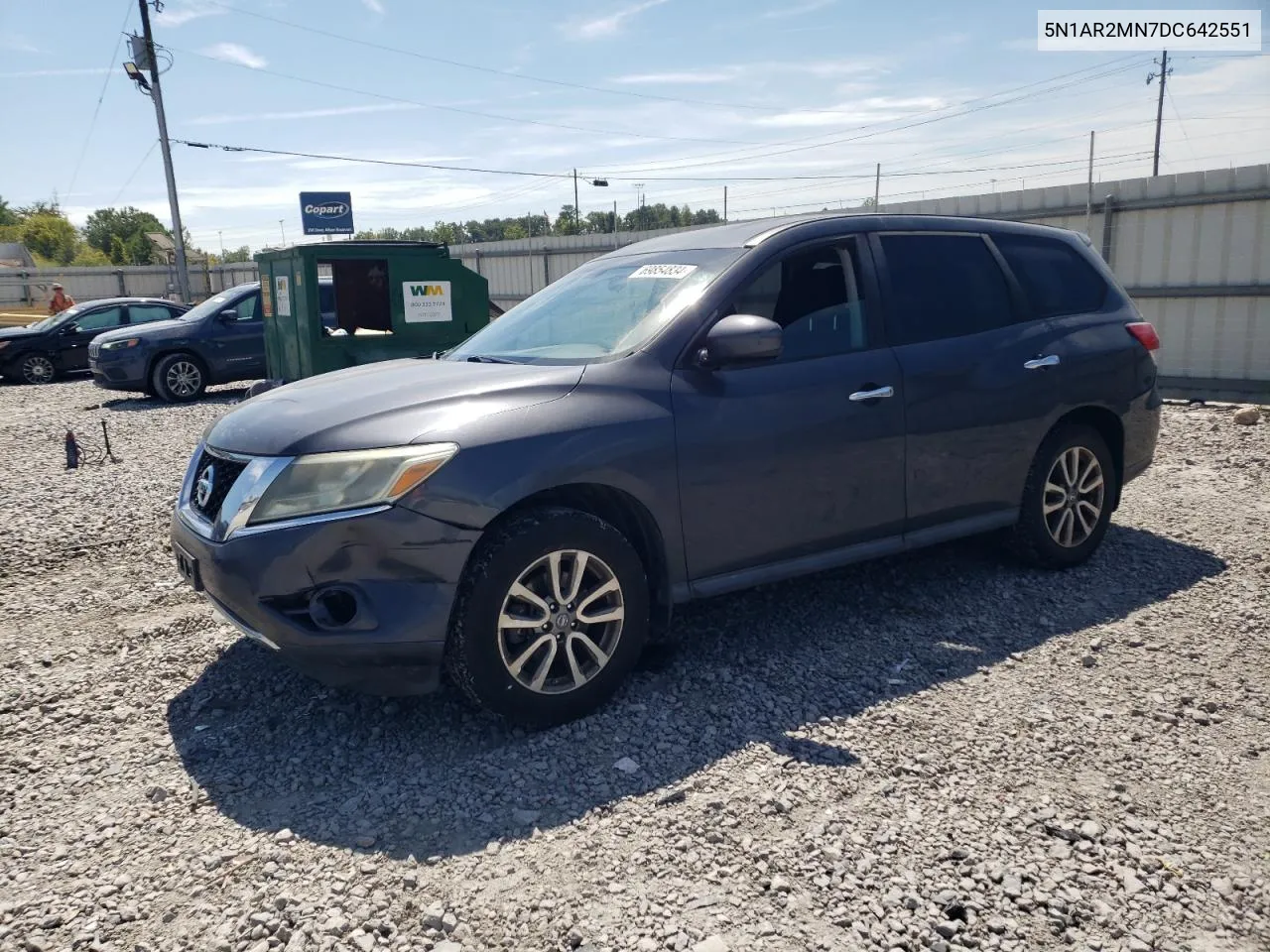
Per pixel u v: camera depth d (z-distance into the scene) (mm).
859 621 4355
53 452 9289
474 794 2996
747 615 4453
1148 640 4086
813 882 2527
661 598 3682
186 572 3568
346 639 3092
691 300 3818
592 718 3463
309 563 3086
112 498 7086
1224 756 3150
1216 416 9609
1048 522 4828
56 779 3154
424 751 3283
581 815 2867
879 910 2414
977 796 2920
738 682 3732
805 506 3938
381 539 3068
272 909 2457
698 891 2504
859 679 3752
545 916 2416
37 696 3789
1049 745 3223
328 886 2555
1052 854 2637
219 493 3410
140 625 4539
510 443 3244
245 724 3525
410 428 3193
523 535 3229
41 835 2836
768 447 3787
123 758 3299
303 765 3219
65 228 90000
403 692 3215
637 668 3893
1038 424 4648
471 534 3148
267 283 11438
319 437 3199
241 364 13430
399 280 10586
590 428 3393
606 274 4453
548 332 4141
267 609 3133
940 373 4289
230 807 2969
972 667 3848
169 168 27641
